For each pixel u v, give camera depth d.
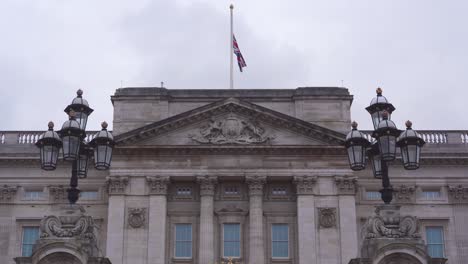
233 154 60.69
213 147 60.19
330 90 63.41
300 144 60.34
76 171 24.39
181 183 61.41
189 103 63.81
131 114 63.16
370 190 62.09
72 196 23.91
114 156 60.44
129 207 59.22
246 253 59.22
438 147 64.38
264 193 61.00
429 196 62.81
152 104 63.38
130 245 58.09
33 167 63.28
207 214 59.09
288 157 60.56
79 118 25.77
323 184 59.91
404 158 24.58
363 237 23.45
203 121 61.53
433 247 61.50
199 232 59.06
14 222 61.84
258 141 60.72
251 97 63.84
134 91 63.66
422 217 62.03
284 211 60.53
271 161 60.44
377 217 22.47
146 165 60.31
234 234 59.94
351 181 59.69
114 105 63.41
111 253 57.72
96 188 62.03
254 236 58.50
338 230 58.50
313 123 61.62
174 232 60.00
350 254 57.62
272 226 60.28
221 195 60.94
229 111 61.66
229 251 59.44
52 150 24.66
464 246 61.38
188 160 60.50
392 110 25.97
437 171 63.22
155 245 58.12
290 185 61.38
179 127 61.22
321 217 58.88
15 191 62.56
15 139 64.56
